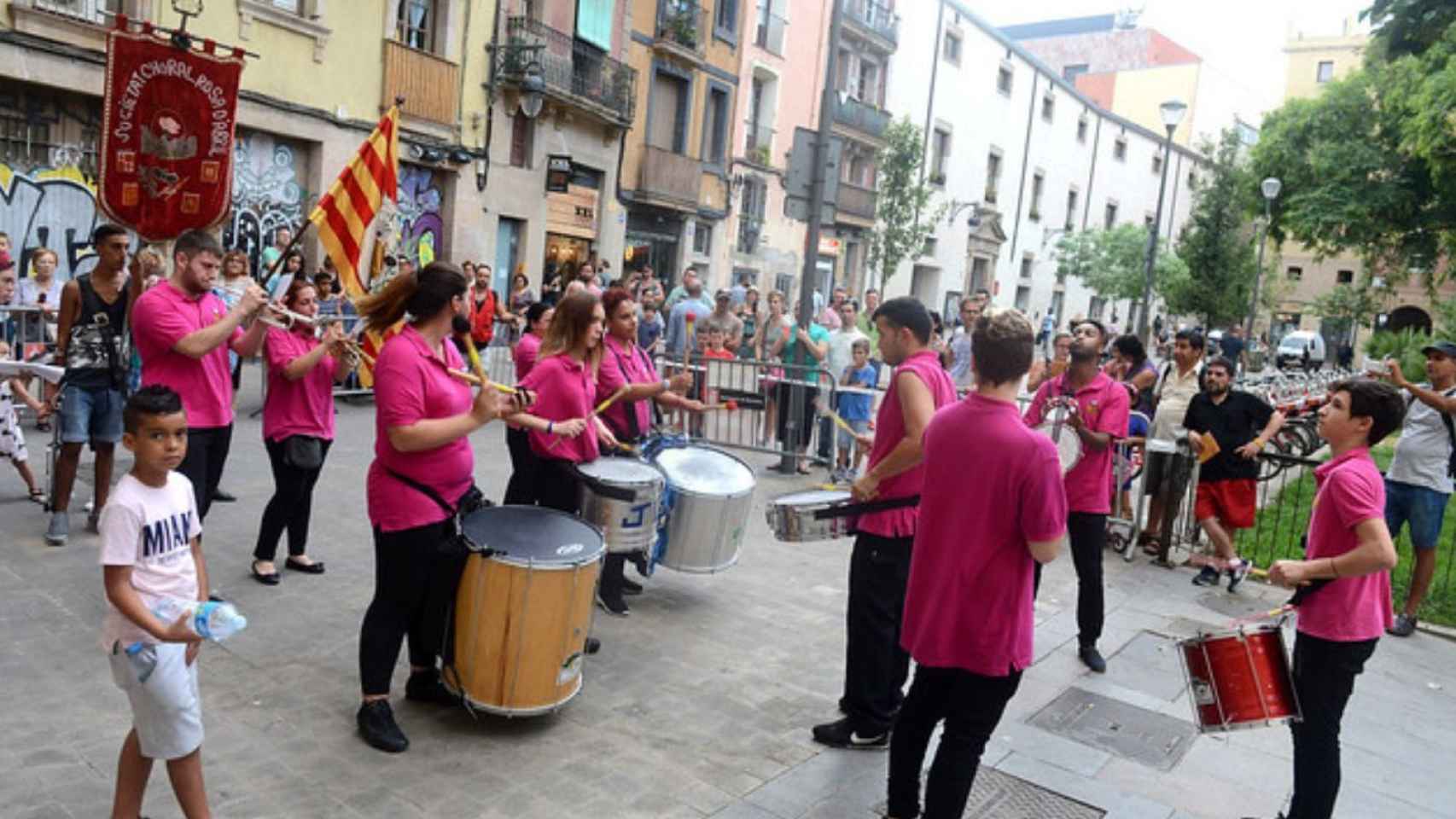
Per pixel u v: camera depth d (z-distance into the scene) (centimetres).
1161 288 3672
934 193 3531
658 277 2525
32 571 558
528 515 438
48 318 913
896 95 3325
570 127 2109
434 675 452
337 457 916
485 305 1335
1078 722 500
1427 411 677
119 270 620
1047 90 4159
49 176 1242
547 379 522
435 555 412
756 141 2819
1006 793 421
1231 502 748
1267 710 367
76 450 603
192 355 495
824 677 523
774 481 1006
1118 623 655
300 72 1495
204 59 907
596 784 394
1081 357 580
